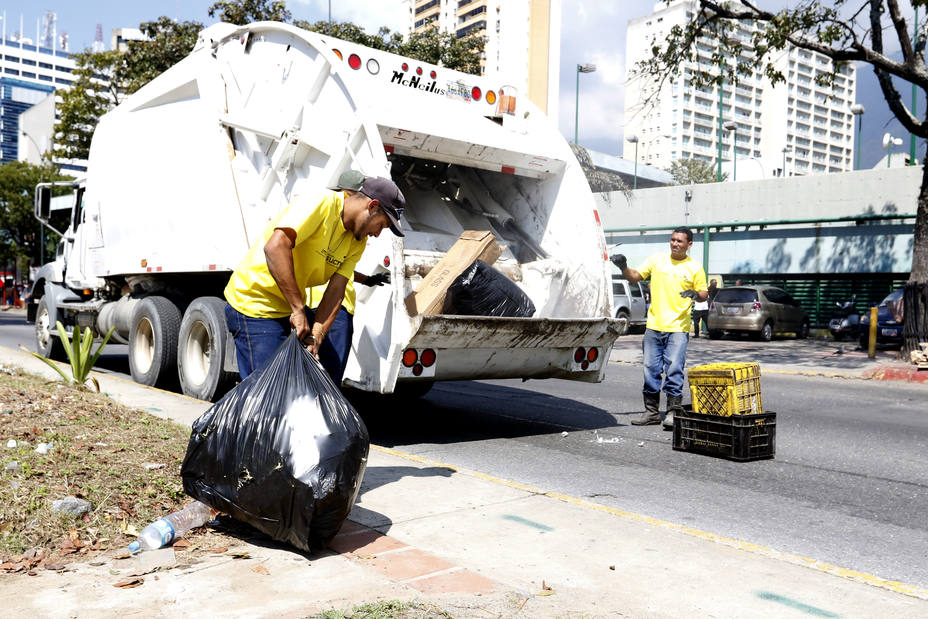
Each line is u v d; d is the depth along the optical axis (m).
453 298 6.41
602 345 7.20
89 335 7.57
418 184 7.81
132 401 7.41
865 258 23.02
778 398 10.14
